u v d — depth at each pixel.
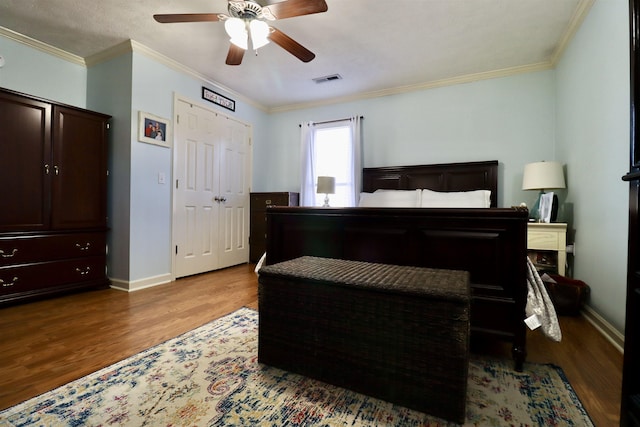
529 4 2.36
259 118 4.75
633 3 0.94
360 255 1.93
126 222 2.97
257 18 2.12
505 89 3.53
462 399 1.10
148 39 2.88
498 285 1.57
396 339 1.20
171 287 3.07
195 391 1.30
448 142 3.81
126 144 2.97
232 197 4.21
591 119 2.26
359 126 4.25
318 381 1.38
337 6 2.40
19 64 2.77
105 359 1.58
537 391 1.33
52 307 2.43
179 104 3.42
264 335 1.49
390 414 1.17
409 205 3.37
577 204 2.59
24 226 2.49
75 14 2.48
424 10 2.44
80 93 3.20
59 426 1.09
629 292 0.96
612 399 1.28
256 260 4.44
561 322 2.22
